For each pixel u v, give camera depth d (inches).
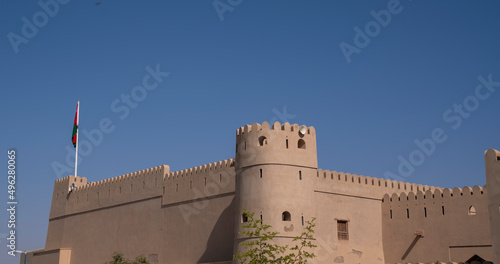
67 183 2913.4
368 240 2001.7
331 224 1915.6
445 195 1926.7
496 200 1300.4
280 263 1521.9
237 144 1844.2
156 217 2317.9
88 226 2677.2
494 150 1322.6
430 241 1929.1
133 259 2362.2
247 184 1761.8
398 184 2162.9
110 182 2615.7
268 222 1699.1
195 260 2094.0
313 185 1801.2
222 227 2022.6
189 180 2210.9
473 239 1840.6
